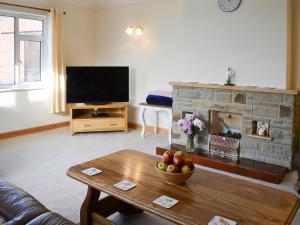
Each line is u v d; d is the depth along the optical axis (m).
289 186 3.10
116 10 5.59
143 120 4.95
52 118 5.52
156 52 5.14
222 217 1.59
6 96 4.78
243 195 1.86
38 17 5.12
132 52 5.48
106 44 5.87
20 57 5.01
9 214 1.47
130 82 5.60
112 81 5.27
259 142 3.58
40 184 3.05
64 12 5.35
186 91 4.12
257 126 3.61
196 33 4.04
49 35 5.14
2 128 4.79
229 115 4.00
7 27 4.79
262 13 3.48
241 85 3.73
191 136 3.88
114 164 2.35
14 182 3.08
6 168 3.48
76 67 5.09
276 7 3.38
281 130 3.42
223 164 3.51
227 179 2.12
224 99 3.79
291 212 1.66
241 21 3.64
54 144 4.52
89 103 5.26
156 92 4.89
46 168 3.50
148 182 2.03
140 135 5.14
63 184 3.07
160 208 1.69
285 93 3.31
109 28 5.77
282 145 3.43
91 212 2.22
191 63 4.14
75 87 5.14
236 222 1.55
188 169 1.99
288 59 3.43
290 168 3.41
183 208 1.69
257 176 3.27
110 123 5.22
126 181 2.03
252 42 3.59
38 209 1.49
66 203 2.67
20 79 5.06
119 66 5.41
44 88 5.29
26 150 4.19
